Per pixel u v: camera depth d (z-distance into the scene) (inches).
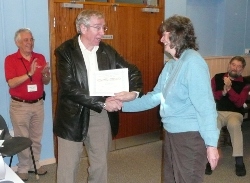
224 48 209.2
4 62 123.6
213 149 66.6
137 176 130.4
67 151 88.5
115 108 84.0
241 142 133.6
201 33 203.6
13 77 118.9
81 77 86.0
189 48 71.4
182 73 69.0
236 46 214.8
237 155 132.0
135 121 169.0
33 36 130.4
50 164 141.6
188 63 68.2
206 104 66.6
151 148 164.9
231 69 149.1
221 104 148.8
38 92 124.3
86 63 87.7
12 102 122.0
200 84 67.0
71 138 87.4
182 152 72.1
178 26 70.2
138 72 95.1
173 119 72.4
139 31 162.6
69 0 137.2
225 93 146.4
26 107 121.9
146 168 138.4
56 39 136.8
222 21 206.4
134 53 162.7
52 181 125.7
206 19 204.1
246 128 194.2
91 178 94.7
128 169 137.4
